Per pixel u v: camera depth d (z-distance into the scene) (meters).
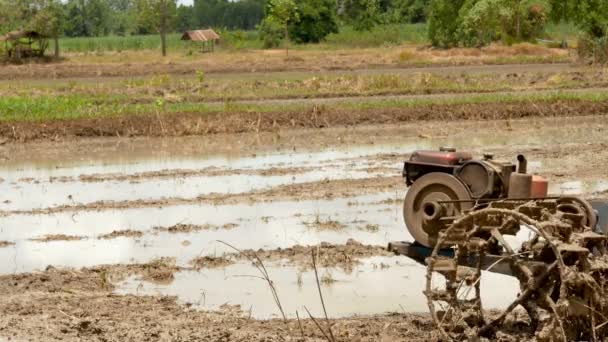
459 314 12.12
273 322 14.01
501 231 12.44
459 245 12.09
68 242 19.73
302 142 34.94
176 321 14.02
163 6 111.69
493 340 12.12
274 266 17.53
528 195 12.97
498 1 94.69
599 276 11.41
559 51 86.25
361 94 50.06
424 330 13.43
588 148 32.00
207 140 36.00
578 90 50.66
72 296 15.51
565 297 10.81
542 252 11.77
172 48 126.81
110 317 14.19
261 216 21.95
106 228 20.95
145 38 146.38
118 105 44.06
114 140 36.16
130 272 17.20
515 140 34.69
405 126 39.22
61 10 101.81
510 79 57.41
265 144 34.62
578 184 25.12
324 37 132.38
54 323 13.59
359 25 139.00
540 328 11.46
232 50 118.50
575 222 11.94
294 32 131.25
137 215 22.30
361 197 24.03
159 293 15.91
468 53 85.44
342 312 14.72
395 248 13.70
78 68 76.56
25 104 42.91
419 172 13.80
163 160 31.14
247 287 16.23
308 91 51.31
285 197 24.16
